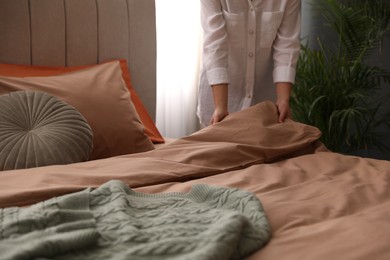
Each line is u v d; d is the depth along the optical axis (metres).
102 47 1.90
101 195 0.82
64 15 1.77
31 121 1.25
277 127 1.45
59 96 1.46
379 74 2.69
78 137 1.25
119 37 1.95
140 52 2.04
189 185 1.03
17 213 0.71
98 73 1.67
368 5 2.59
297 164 1.28
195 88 2.55
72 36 1.80
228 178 1.10
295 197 0.95
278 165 1.27
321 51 2.64
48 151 1.18
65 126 1.25
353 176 1.15
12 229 0.64
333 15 2.69
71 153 1.22
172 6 2.39
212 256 0.55
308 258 0.63
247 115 1.47
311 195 0.97
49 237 0.59
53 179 0.98
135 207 0.80
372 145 2.77
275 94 2.06
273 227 0.77
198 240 0.61
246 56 1.90
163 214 0.76
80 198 0.78
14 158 1.15
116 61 1.84
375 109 2.61
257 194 0.96
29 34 1.68
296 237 0.71
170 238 0.62
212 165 1.20
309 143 1.48
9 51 1.63
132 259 0.57
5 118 1.22
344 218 0.81
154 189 1.00
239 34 1.85
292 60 1.85
